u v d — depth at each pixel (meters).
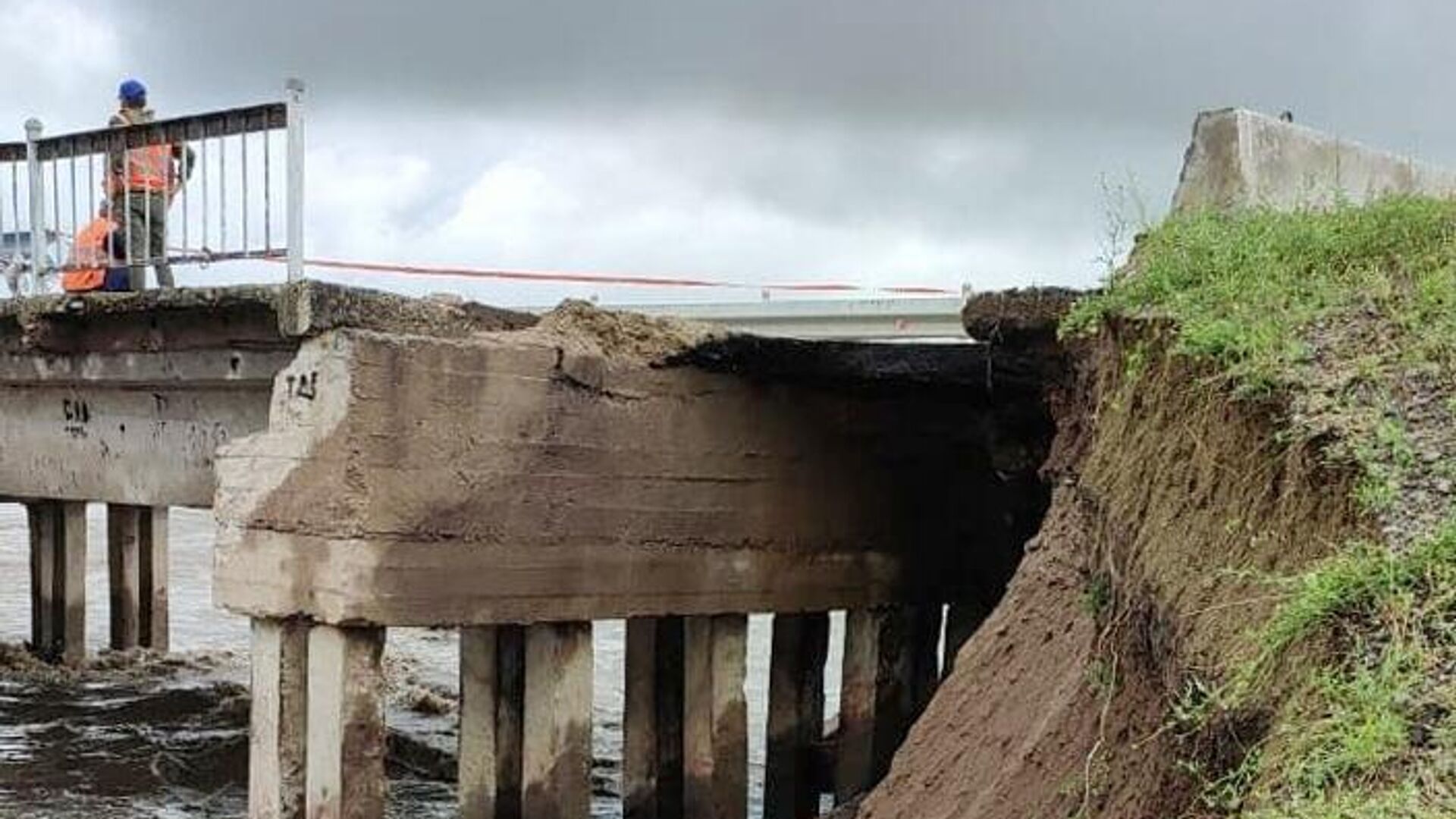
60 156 11.04
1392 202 6.91
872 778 11.21
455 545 8.66
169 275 11.53
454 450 8.63
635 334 9.60
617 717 15.19
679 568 9.87
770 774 11.24
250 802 8.63
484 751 9.33
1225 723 4.11
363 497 8.26
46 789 11.97
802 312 15.88
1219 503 4.97
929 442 11.30
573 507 9.25
